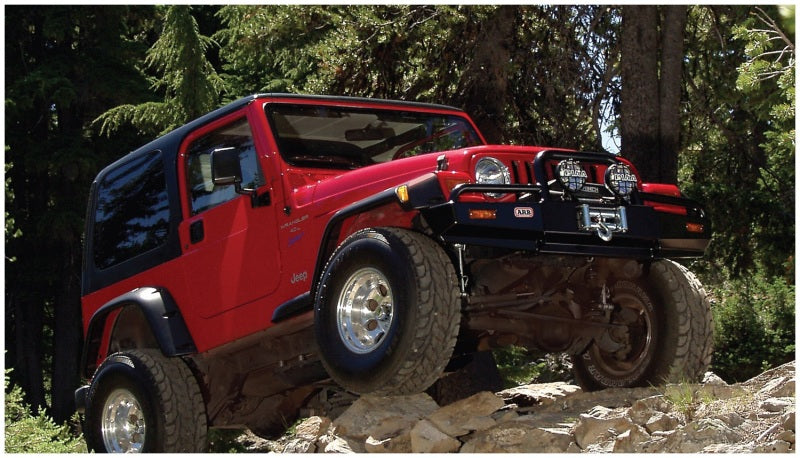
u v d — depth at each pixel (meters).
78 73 24.12
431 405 5.50
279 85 21.39
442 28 12.76
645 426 4.75
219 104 22.67
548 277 5.57
